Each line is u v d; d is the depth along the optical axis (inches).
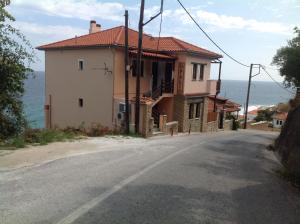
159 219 212.4
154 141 663.1
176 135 879.1
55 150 441.4
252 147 692.7
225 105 1446.9
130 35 962.1
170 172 352.8
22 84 515.5
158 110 992.9
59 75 937.5
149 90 947.3
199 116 1098.1
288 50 749.9
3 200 230.7
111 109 824.9
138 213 220.4
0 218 198.8
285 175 384.2
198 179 329.4
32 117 2039.9
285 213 244.1
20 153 403.5
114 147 512.1
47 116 977.5
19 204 223.9
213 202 256.8
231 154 541.0
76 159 387.9
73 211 216.7
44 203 228.7
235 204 256.4
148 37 1051.9
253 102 6422.2
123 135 710.5
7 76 483.8
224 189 299.1
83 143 527.8
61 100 942.4
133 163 389.1
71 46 872.3
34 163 351.9
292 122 590.9
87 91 874.1
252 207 252.2
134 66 874.1
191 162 425.7
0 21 460.4
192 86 1005.2
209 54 1053.8
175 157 457.7
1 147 438.3
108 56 818.2
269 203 266.2
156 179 316.8
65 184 277.3
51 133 551.8
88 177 305.1
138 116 735.7
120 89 835.4
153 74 965.8
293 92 942.4
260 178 359.6
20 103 530.0
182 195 268.8
